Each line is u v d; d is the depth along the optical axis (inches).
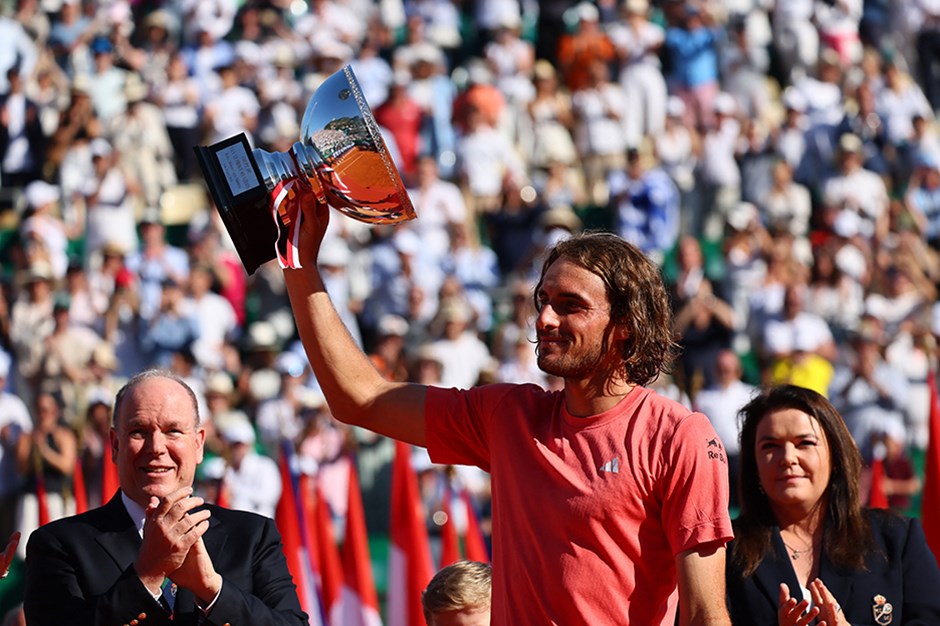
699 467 439.2
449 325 1633.9
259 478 1349.7
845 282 1847.9
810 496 602.2
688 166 2113.7
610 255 459.8
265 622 486.0
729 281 1857.8
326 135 476.7
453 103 2068.2
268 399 1541.6
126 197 1854.1
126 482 520.1
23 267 1770.4
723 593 436.8
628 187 1971.0
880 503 932.0
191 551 477.4
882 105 2161.7
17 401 1435.8
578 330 452.8
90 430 1429.6
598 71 2112.5
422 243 1795.0
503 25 2169.0
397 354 1628.9
